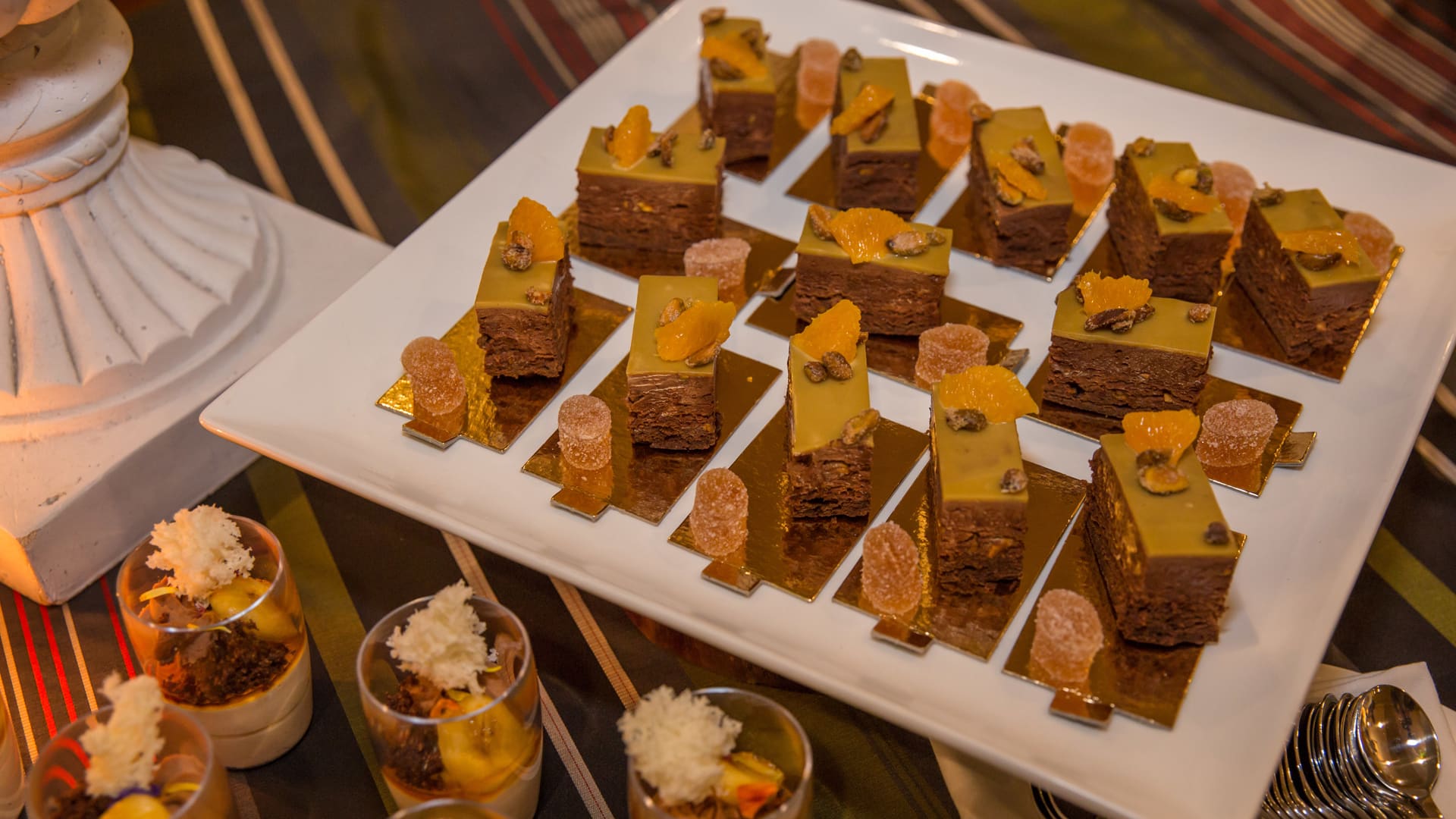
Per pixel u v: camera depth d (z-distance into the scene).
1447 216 0.80
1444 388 0.79
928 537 0.67
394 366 0.73
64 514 0.68
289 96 0.91
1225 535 0.61
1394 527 0.74
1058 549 0.66
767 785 0.57
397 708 0.59
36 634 0.69
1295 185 0.82
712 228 0.79
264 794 0.63
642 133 0.78
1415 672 0.66
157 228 0.75
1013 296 0.77
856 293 0.74
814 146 0.85
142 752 0.56
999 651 0.63
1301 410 0.71
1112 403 0.71
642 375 0.68
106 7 0.71
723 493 0.65
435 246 0.78
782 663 0.61
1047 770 0.58
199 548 0.61
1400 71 0.93
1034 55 0.88
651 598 0.63
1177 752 0.60
